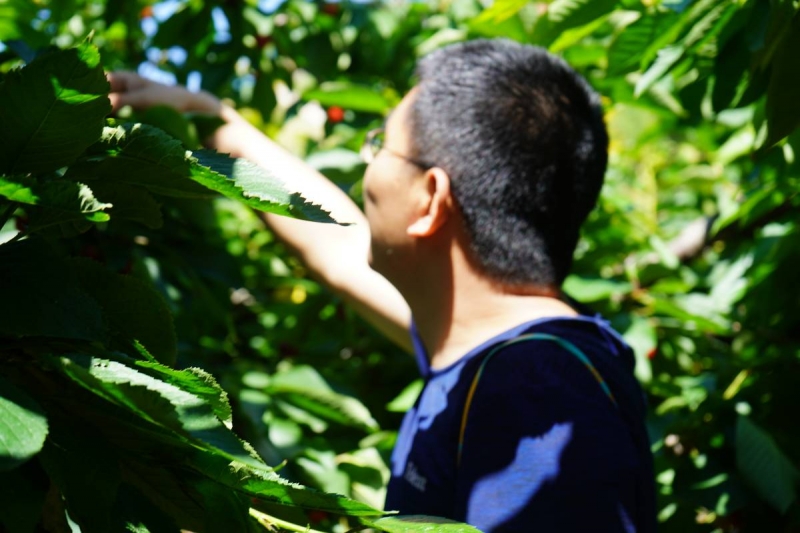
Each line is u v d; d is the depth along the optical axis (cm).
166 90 158
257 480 62
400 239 122
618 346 117
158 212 72
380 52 238
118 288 73
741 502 159
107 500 61
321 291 211
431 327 124
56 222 64
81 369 56
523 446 99
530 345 107
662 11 130
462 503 101
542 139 118
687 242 226
